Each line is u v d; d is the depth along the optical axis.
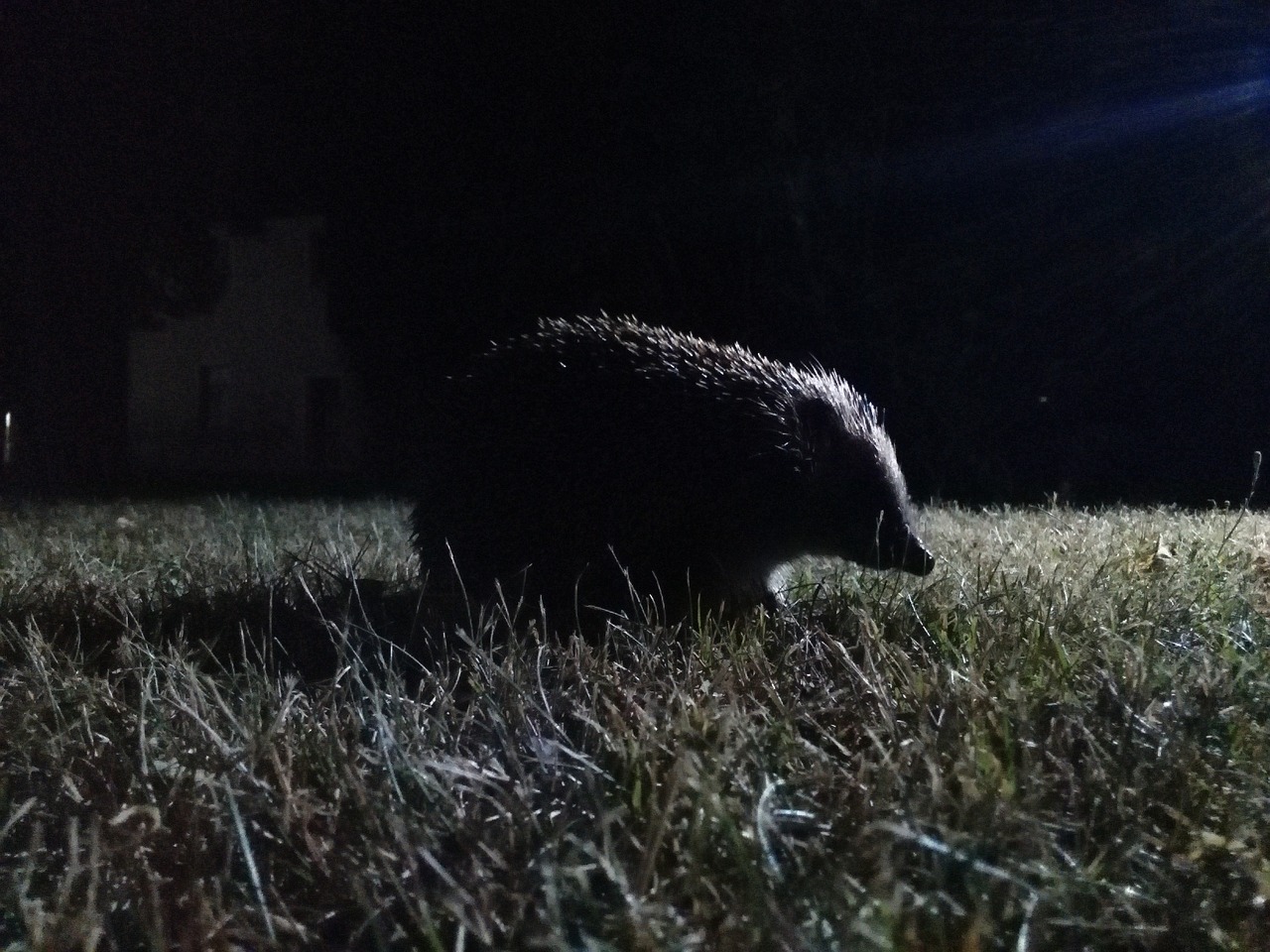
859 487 0.48
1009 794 0.23
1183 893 0.22
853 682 0.31
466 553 0.47
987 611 0.38
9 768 0.28
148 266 2.04
